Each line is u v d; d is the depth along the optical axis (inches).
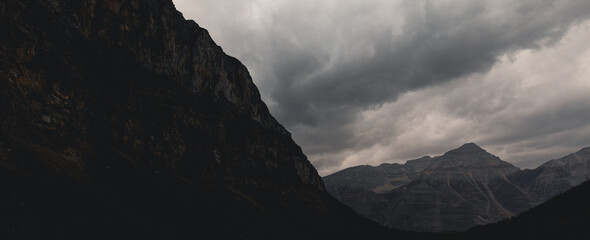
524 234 6988.2
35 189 2388.0
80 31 4746.6
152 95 5570.9
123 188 3540.8
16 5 3442.4
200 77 7288.4
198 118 6550.2
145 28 5895.7
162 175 4559.5
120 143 4478.3
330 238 7096.5
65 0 4498.0
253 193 7126.0
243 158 7815.0
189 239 3302.2
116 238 2491.4
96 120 4311.0
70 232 2226.9
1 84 2994.6
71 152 3405.5
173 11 6830.7
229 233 4062.5
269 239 4751.5
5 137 2719.0
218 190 5684.1
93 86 4571.9
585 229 5108.3
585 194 7204.7
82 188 2906.0
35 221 2096.5
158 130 5280.5
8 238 1867.6
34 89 3324.3
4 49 3139.8
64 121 3585.1
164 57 6210.6
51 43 3858.3
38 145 3041.3
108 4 5315.0
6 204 2050.9
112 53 5206.7
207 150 6309.1
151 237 2822.3
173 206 3816.4
